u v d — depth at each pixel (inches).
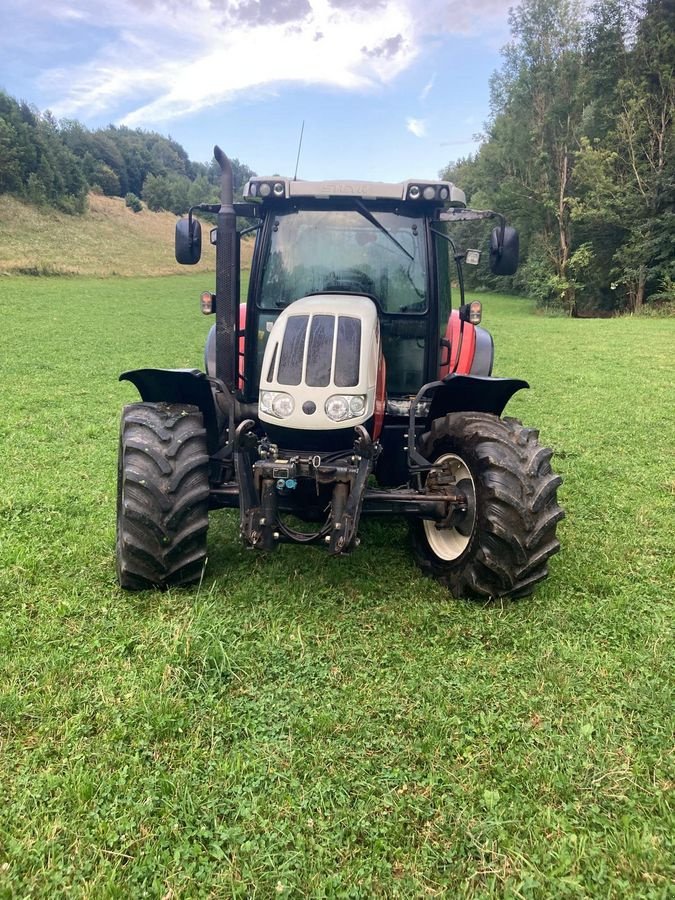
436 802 91.7
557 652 126.7
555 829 87.8
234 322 162.9
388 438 178.5
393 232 177.3
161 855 82.7
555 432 309.9
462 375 150.5
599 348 658.8
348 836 86.6
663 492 225.1
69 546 167.9
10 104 3361.2
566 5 1208.2
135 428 144.9
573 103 1228.5
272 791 92.7
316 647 127.6
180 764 97.5
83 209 2903.5
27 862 81.4
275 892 78.8
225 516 193.6
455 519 151.3
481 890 79.8
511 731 105.5
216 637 125.3
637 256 1134.4
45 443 269.9
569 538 184.1
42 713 106.0
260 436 166.9
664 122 1081.4
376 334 149.3
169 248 2615.7
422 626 135.9
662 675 120.6
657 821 88.8
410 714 108.9
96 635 128.6
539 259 1355.8
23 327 711.7
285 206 178.1
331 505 137.6
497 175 1438.2
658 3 1114.1
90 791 91.0
